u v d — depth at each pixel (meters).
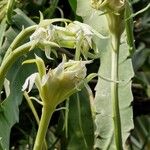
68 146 0.54
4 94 0.56
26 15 0.58
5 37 0.52
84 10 0.55
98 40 0.52
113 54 0.45
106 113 0.49
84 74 0.37
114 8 0.44
